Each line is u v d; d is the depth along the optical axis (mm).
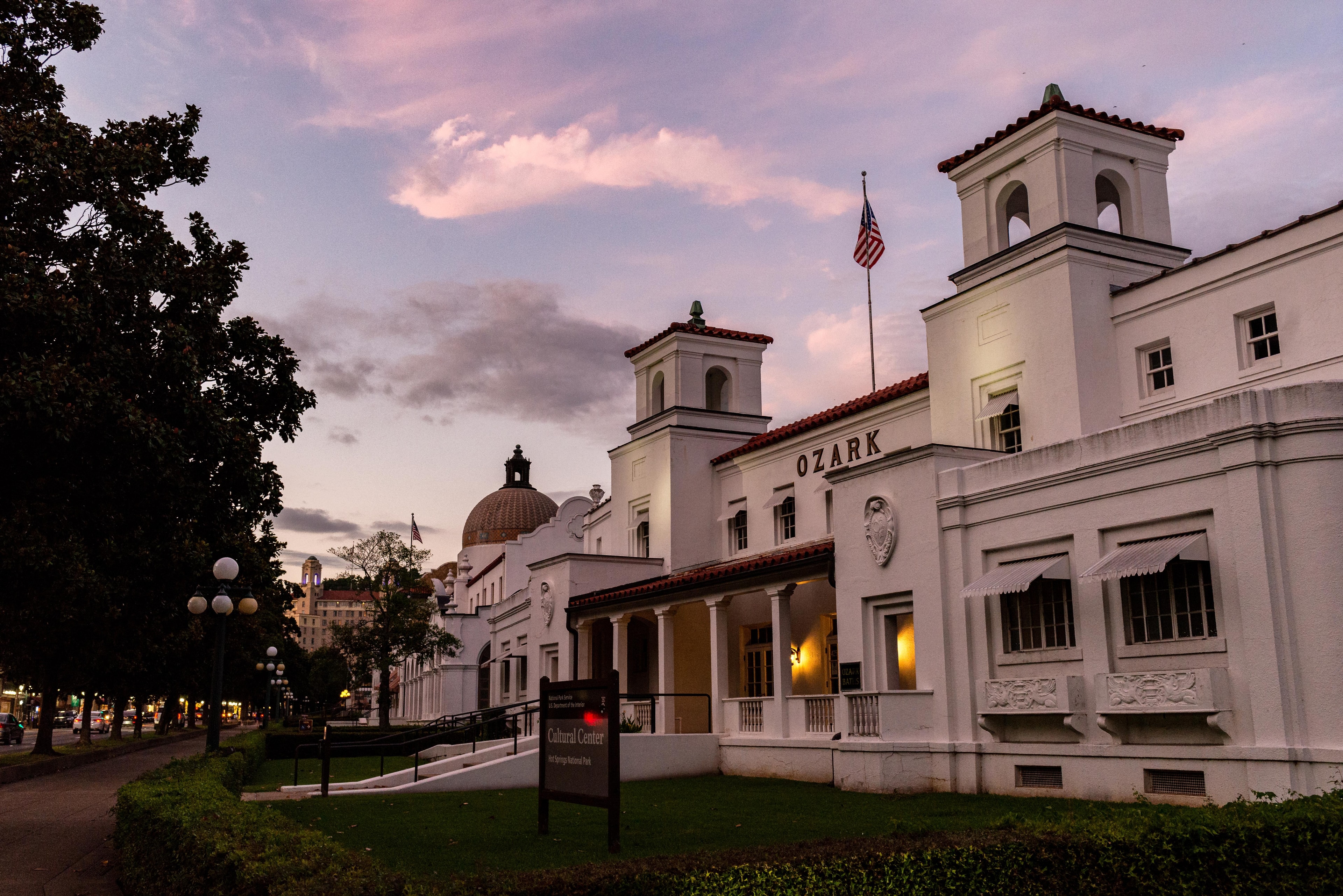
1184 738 15750
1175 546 15766
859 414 28016
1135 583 16906
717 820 15750
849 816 15953
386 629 53875
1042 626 18219
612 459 37312
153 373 17078
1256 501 14891
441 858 12406
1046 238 21781
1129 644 16781
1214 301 19688
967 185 24312
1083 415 20562
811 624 27484
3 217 16750
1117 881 9211
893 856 8578
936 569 20000
